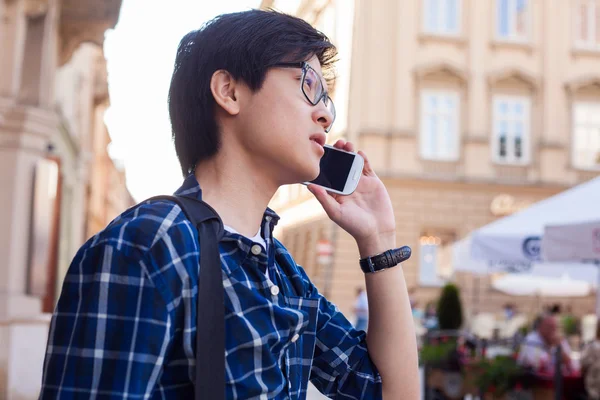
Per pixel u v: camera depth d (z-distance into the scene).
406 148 18.20
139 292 0.91
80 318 0.92
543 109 20.33
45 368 0.94
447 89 19.30
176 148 1.15
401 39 18.34
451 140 19.14
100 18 8.59
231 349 0.98
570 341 12.52
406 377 1.33
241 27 1.11
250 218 1.11
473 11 19.67
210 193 1.11
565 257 5.90
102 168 29.48
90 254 0.93
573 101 20.52
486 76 19.78
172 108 1.15
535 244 7.23
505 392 6.09
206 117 1.11
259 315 1.01
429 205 18.28
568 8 20.73
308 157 1.11
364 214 1.36
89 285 0.93
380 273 1.35
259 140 1.09
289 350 1.09
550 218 7.24
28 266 7.27
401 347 1.33
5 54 7.05
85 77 16.30
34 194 7.30
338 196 1.38
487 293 17.91
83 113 16.11
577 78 20.55
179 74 1.14
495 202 19.14
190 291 0.95
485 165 19.41
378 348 1.33
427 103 18.84
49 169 7.47
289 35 1.11
